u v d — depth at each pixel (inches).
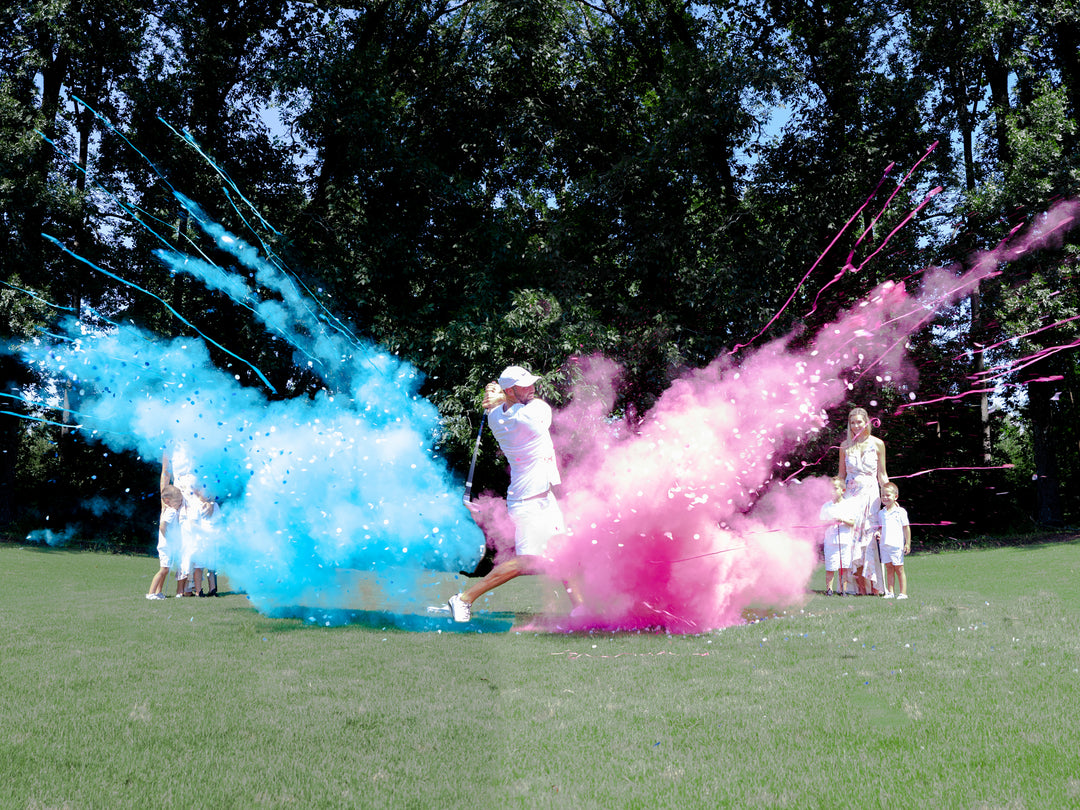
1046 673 158.6
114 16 668.7
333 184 654.5
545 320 596.1
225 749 116.7
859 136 647.8
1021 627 212.4
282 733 124.4
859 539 331.6
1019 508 799.7
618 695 148.1
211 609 271.0
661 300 671.8
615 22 802.2
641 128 739.4
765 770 106.7
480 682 158.9
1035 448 809.5
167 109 655.1
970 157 738.8
